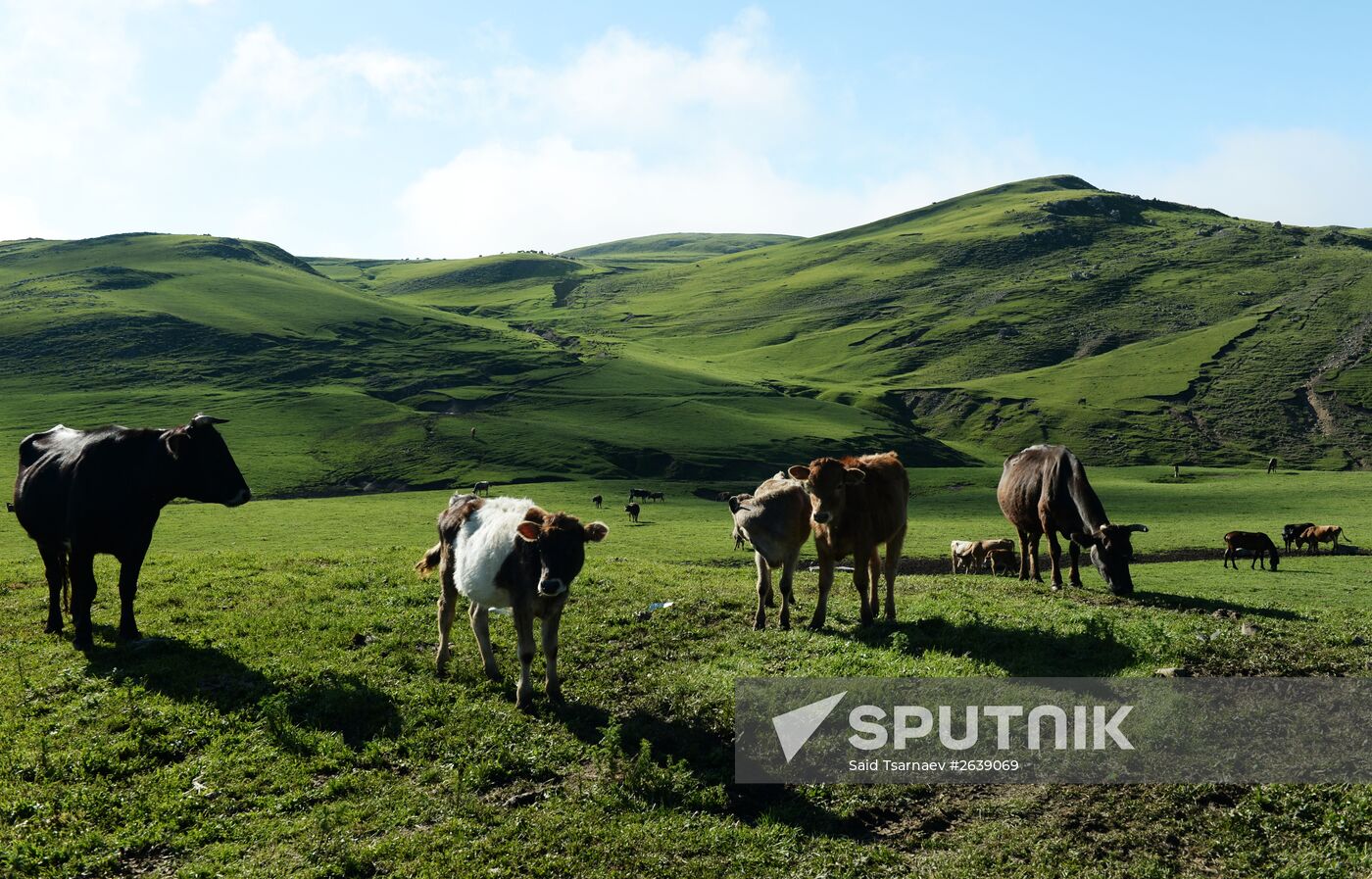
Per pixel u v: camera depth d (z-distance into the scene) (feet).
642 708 42.60
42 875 30.53
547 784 36.91
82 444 50.44
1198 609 61.77
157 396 474.08
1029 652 48.06
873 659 47.39
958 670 45.62
